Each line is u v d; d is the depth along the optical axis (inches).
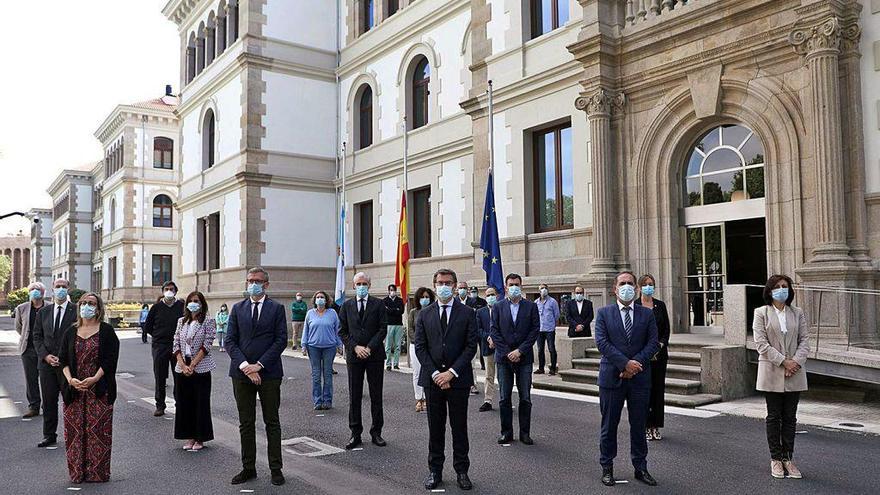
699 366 441.4
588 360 494.0
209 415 325.1
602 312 259.3
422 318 260.4
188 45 1267.2
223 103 1086.4
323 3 1077.1
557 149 641.0
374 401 326.6
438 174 851.4
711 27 492.7
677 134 523.2
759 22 466.9
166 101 2081.7
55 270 2748.5
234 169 1033.5
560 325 607.8
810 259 436.5
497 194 682.8
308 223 1037.8
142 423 389.1
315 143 1053.2
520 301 324.5
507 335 320.2
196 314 323.0
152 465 291.3
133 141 1959.9
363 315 325.1
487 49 706.8
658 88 531.8
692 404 387.9
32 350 407.5
